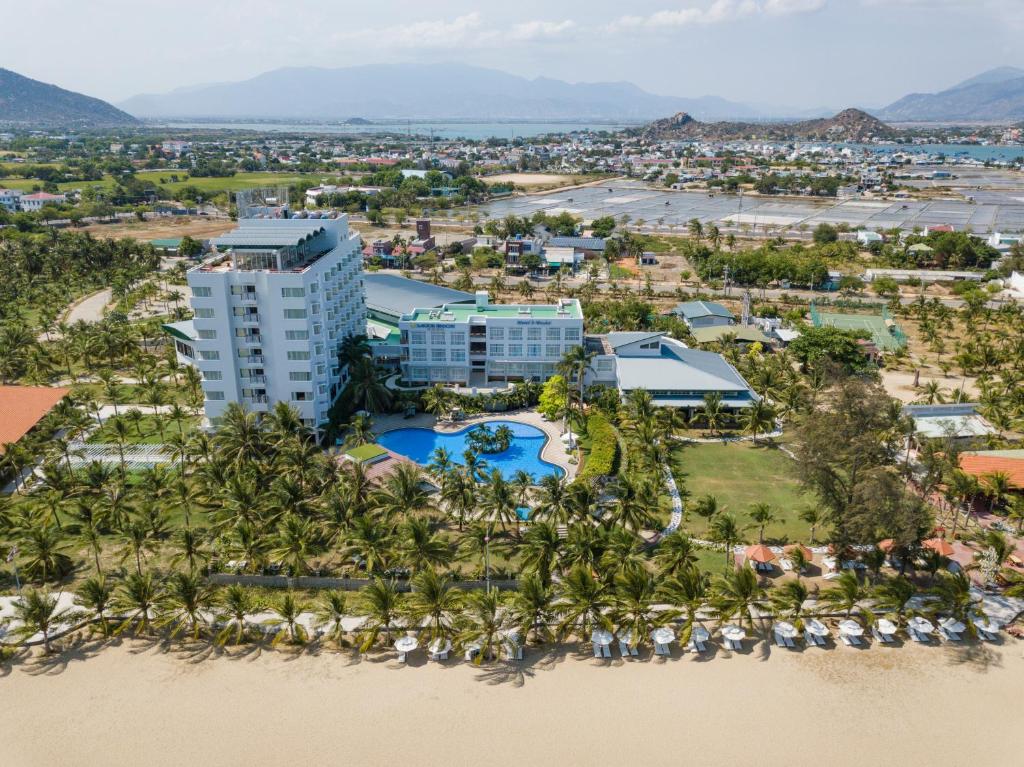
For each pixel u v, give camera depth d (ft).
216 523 302.04
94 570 296.92
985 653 252.42
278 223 451.94
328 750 212.43
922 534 276.41
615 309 638.53
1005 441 401.49
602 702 230.48
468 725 221.46
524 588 251.39
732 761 209.26
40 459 380.37
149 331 596.29
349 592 282.97
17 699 231.09
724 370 472.44
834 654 252.21
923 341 612.29
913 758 210.79
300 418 408.26
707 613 269.64
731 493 359.46
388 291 609.42
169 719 223.71
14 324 589.73
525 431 435.12
